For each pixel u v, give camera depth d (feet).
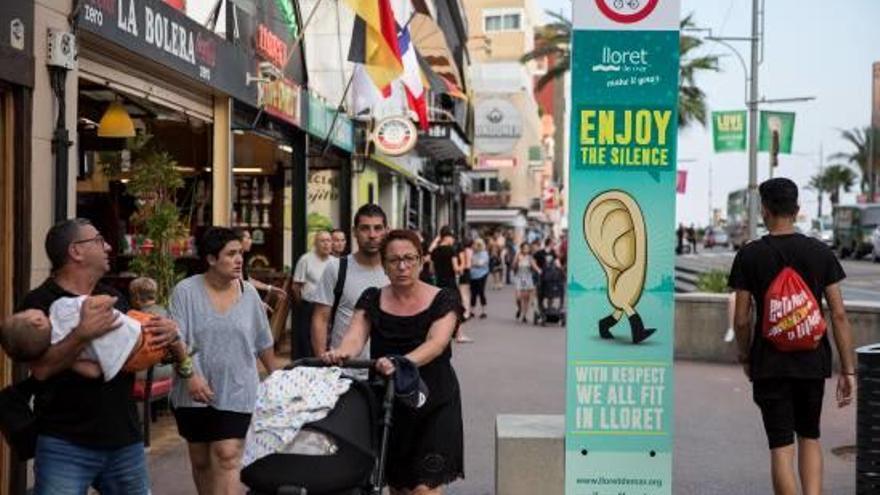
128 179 35.86
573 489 20.63
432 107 88.99
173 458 27.50
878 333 44.78
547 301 71.05
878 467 20.67
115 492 15.35
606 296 20.44
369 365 15.42
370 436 14.79
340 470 13.96
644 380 20.44
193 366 18.48
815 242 20.04
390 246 16.70
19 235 22.57
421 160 102.83
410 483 16.38
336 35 60.18
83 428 14.67
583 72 20.18
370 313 17.02
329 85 60.44
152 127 39.73
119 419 15.01
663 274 20.34
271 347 20.43
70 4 24.98
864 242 204.23
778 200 20.06
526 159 204.54
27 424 14.64
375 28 46.06
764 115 81.71
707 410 35.65
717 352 49.11
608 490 20.59
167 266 33.12
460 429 16.76
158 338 15.07
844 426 32.76
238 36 40.63
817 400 20.03
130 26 28.48
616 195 20.31
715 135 85.66
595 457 20.57
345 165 63.31
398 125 63.31
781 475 19.83
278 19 47.21
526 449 21.16
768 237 20.20
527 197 206.18
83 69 27.81
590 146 20.27
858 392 21.07
